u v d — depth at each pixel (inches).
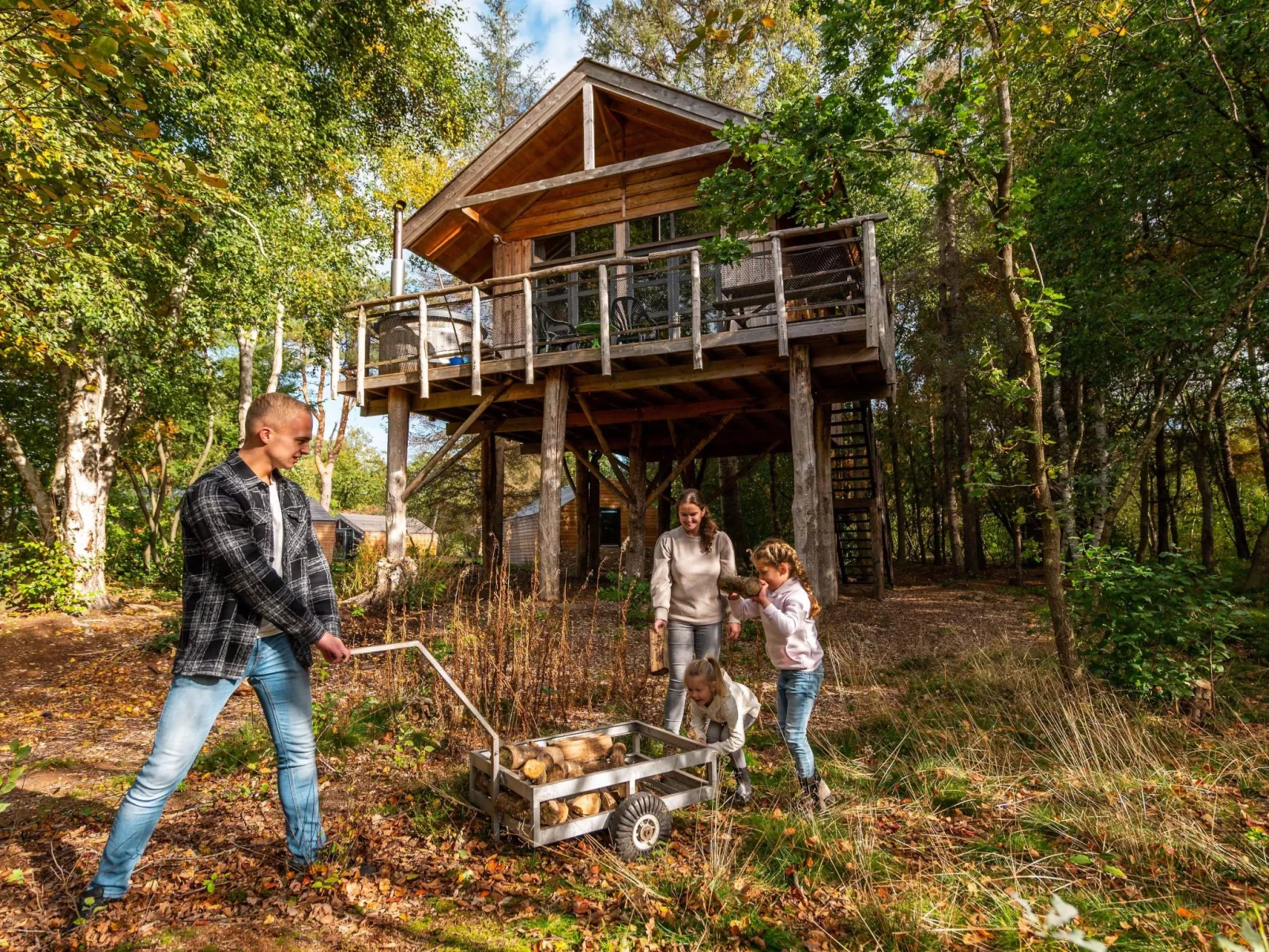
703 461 679.7
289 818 107.3
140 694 253.6
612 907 99.6
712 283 430.6
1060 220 373.1
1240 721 171.2
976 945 89.8
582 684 205.5
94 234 334.3
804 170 205.8
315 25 560.4
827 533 428.5
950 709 189.2
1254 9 259.3
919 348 692.1
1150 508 774.5
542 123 438.6
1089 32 199.9
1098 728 154.4
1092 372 423.8
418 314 425.4
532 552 932.0
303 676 107.7
